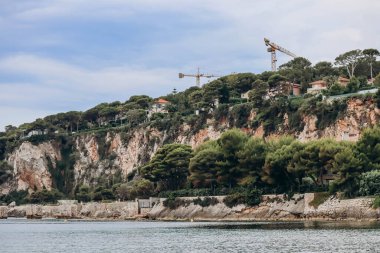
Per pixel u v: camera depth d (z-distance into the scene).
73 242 107.06
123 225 166.25
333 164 143.62
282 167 158.38
